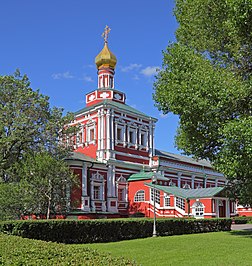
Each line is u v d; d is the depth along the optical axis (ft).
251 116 44.29
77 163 117.50
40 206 86.58
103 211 123.54
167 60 53.06
